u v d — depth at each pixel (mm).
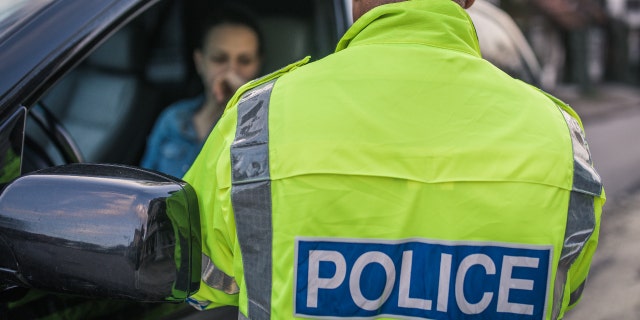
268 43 2129
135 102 2289
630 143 9398
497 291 937
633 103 17484
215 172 999
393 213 924
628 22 23516
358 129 939
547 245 944
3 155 1049
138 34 2246
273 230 935
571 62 18953
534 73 2795
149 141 2293
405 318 935
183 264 955
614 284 3756
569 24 18062
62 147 1542
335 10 1947
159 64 2309
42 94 1125
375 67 987
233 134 990
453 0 1105
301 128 945
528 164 949
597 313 3387
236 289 1065
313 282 922
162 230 922
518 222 935
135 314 1209
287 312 926
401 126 944
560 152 974
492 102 981
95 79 2240
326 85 976
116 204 913
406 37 1022
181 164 2256
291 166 930
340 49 1101
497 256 934
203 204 1019
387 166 929
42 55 1143
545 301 949
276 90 994
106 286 922
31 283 958
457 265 930
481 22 2592
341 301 923
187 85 2344
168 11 2219
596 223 1013
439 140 942
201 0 2180
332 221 920
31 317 1064
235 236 983
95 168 989
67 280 932
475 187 933
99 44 1238
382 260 922
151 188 936
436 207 929
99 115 2238
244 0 2123
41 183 942
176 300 964
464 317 935
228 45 2135
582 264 1080
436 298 931
